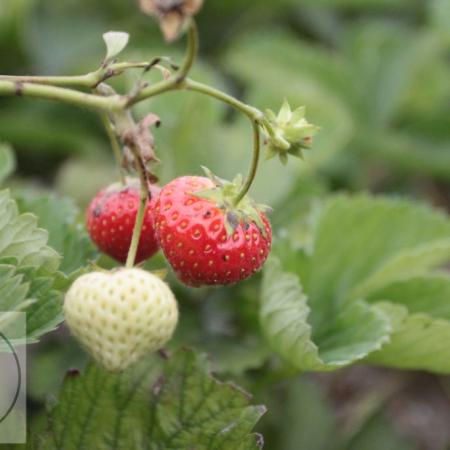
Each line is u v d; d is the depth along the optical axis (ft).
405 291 1.42
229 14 2.20
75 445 1.20
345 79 2.06
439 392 2.01
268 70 2.02
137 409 1.21
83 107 1.12
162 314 1.08
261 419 1.56
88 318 1.07
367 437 1.57
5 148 1.43
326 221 1.48
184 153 1.57
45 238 1.14
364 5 2.26
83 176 1.87
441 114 2.09
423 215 1.50
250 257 1.14
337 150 1.99
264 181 1.58
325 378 1.96
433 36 2.15
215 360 1.41
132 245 1.12
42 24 2.14
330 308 1.44
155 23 2.14
